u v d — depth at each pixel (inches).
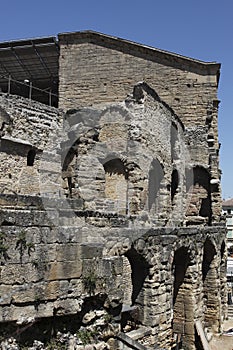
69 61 1764.3
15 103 1067.3
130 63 1734.7
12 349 518.0
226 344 1127.0
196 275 1071.0
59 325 572.4
